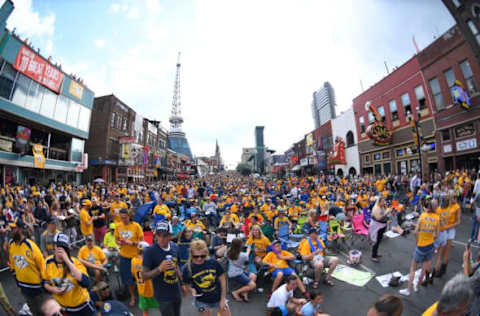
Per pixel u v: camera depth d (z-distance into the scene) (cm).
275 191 2159
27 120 2250
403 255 748
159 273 320
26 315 381
